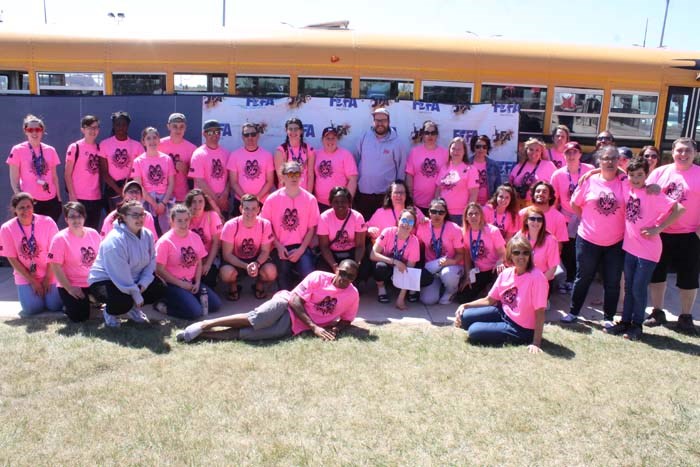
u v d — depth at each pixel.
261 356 4.56
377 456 3.18
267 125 7.33
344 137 7.38
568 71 7.57
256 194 6.75
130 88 7.34
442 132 7.45
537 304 4.87
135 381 4.03
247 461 3.10
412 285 5.95
